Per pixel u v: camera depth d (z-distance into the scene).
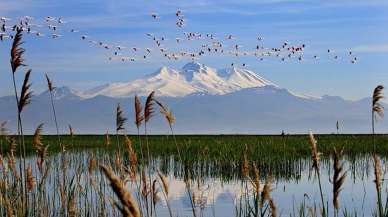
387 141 45.66
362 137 54.72
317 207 18.80
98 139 61.62
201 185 24.34
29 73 9.84
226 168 30.25
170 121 10.23
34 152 40.66
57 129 14.60
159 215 17.72
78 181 14.92
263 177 27.09
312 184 25.59
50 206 14.97
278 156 32.81
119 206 4.51
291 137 58.50
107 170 4.49
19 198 10.79
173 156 37.69
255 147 37.72
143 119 11.56
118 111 12.38
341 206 19.06
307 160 35.38
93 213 14.65
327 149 38.09
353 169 30.22
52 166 19.75
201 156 33.19
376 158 10.20
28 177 11.65
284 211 17.62
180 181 26.12
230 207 18.80
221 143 43.31
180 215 17.84
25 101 10.01
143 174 11.63
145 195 11.41
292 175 28.86
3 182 11.58
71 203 12.13
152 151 40.72
